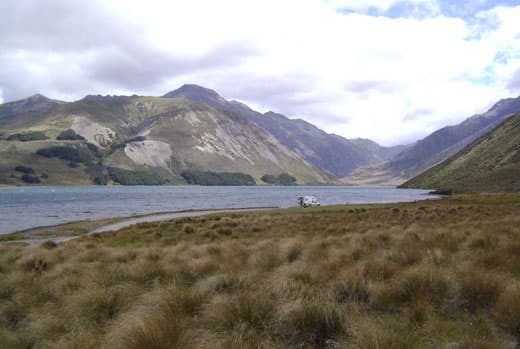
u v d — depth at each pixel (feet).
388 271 25.96
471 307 19.90
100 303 23.43
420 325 18.21
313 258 34.12
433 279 22.29
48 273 34.50
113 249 48.96
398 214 103.09
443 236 42.09
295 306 18.76
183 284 28.55
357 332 16.66
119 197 421.18
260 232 80.07
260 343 16.74
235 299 20.62
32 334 21.33
